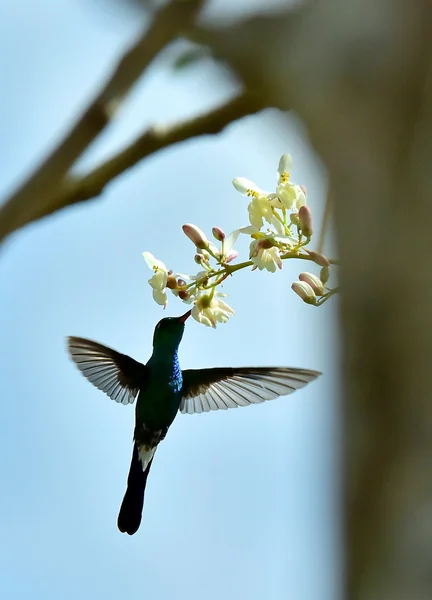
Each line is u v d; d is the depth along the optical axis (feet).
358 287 3.42
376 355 3.30
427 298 3.27
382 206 3.42
